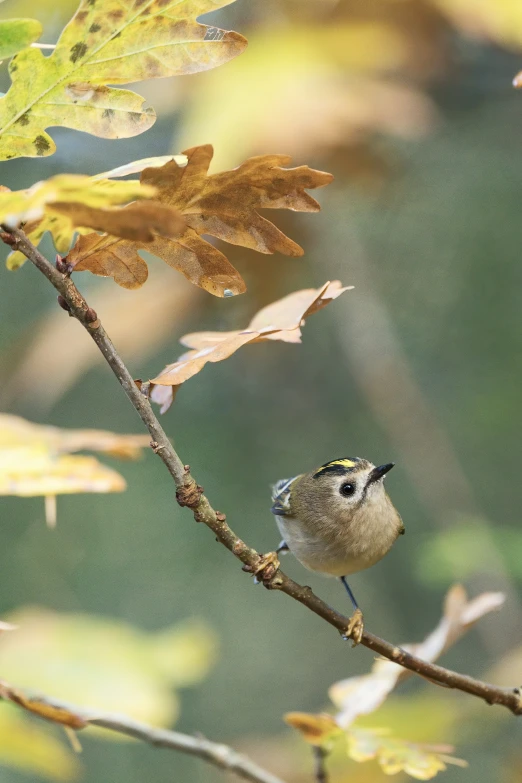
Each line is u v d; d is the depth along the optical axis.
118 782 13.01
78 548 12.99
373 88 9.05
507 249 11.70
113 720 5.69
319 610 4.93
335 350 12.41
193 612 13.27
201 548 12.84
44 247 11.89
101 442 4.08
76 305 3.97
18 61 3.62
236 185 3.83
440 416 11.95
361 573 13.22
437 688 8.59
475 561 9.04
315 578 14.31
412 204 11.83
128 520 12.94
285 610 14.35
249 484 12.15
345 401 12.38
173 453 4.26
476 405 11.77
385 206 11.74
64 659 6.67
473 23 9.59
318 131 8.47
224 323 11.14
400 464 12.45
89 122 3.79
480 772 11.22
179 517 12.88
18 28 3.29
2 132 3.77
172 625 13.10
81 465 3.89
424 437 11.68
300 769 8.54
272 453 12.20
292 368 12.40
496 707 7.70
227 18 9.88
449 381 12.02
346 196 11.52
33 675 6.45
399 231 11.90
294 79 8.81
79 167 11.73
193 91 9.22
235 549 4.59
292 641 14.34
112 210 3.00
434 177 11.90
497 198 11.79
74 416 12.23
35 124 3.77
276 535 12.31
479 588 10.80
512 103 11.88
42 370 9.76
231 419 12.27
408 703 7.05
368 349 11.86
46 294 11.94
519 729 11.17
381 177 10.65
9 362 10.03
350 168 10.52
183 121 9.20
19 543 12.89
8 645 6.68
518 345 11.73
